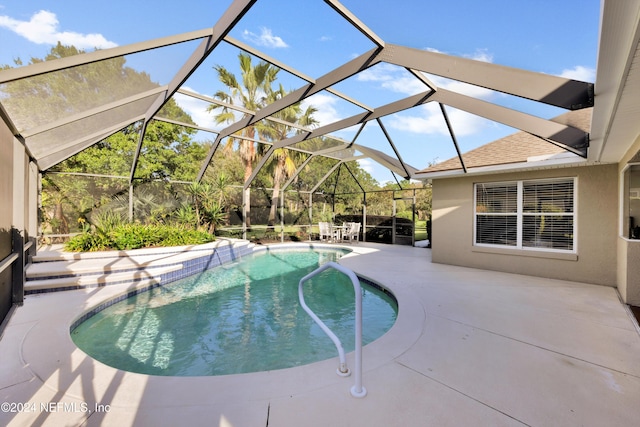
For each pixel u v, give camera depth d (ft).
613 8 5.90
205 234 36.81
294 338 15.39
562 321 14.42
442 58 14.75
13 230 16.74
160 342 14.89
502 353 11.18
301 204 54.65
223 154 51.96
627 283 17.06
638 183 20.29
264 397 8.42
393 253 38.27
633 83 8.77
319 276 29.01
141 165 44.16
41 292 19.39
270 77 40.68
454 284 21.76
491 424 7.43
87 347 14.23
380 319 17.97
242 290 24.48
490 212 27.30
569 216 23.13
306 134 32.96
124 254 27.02
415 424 7.40
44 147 23.81
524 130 17.94
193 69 17.21
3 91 13.57
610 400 8.41
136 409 7.88
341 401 8.26
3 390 8.66
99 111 19.19
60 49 13.66
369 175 63.46
